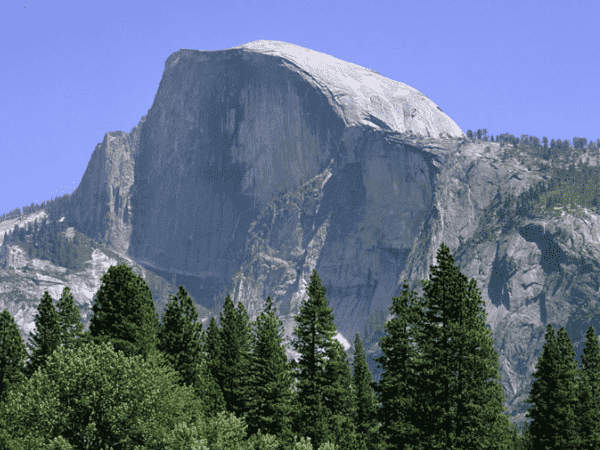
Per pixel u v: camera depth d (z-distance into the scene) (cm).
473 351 7062
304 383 8438
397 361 8194
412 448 7200
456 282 7275
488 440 6956
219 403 8844
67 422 5306
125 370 5569
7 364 8762
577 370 8738
